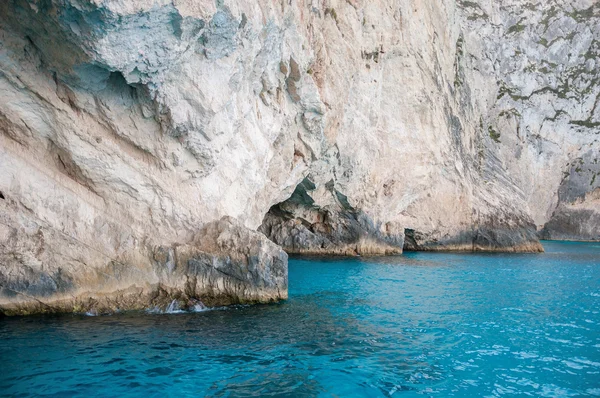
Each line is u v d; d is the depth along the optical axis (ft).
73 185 26.21
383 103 69.36
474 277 51.75
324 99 48.44
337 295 37.68
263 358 21.58
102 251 26.78
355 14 54.65
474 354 24.03
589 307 36.42
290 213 67.21
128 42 22.39
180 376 18.93
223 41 27.48
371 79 59.82
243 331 25.41
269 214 69.62
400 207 76.95
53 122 24.99
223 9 25.93
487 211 90.48
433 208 83.61
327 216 68.33
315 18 46.96
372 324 28.84
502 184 102.37
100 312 26.68
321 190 61.62
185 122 27.94
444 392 19.19
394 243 74.43
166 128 27.89
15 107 24.04
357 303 34.81
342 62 51.65
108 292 27.02
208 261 29.53
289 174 48.52
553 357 23.99
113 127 26.71
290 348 23.21
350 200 65.21
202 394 17.44
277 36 35.94
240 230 31.35
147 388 17.63
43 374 18.24
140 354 20.94
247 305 31.12
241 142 35.50
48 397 16.43
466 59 100.94
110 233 27.17
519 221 90.94
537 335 28.02
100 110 25.95
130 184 27.55
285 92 43.04
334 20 50.80
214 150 30.53
